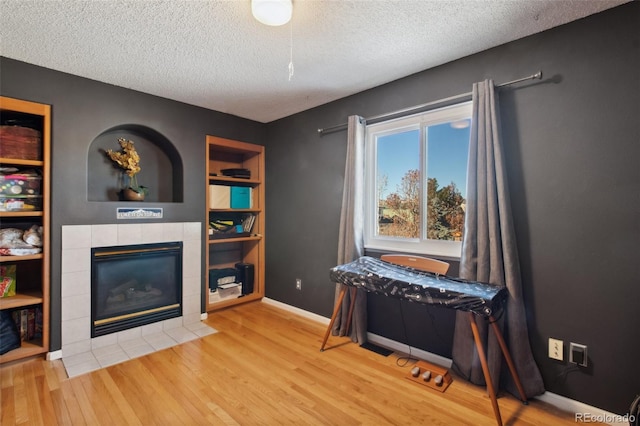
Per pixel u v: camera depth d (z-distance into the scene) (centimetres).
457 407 190
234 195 374
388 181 288
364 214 294
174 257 316
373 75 262
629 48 169
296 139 359
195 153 333
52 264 246
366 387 211
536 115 198
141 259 293
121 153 304
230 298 374
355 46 214
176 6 169
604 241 177
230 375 224
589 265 181
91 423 174
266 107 340
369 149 296
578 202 185
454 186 247
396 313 269
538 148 198
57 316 248
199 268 333
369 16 180
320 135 333
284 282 373
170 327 309
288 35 200
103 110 273
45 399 195
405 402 195
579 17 183
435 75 246
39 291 263
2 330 235
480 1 167
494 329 189
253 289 404
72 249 254
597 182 179
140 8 171
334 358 251
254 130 388
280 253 379
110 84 277
